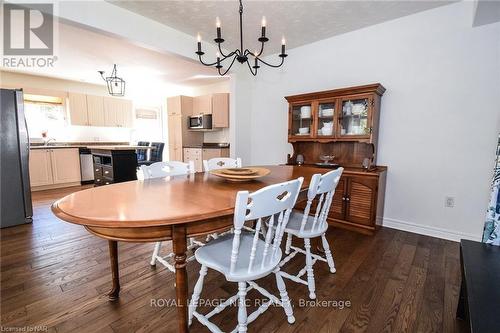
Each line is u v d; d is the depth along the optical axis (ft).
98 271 6.03
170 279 5.72
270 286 5.48
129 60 12.26
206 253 4.17
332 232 8.52
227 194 4.22
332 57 10.07
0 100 8.57
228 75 13.71
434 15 7.75
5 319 4.41
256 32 9.51
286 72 11.60
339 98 8.96
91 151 15.84
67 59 12.14
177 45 9.30
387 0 7.30
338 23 8.79
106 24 7.28
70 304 4.82
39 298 4.99
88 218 2.95
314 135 9.73
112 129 19.63
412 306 4.78
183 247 3.37
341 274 5.91
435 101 7.91
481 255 4.42
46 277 5.74
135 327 4.28
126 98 19.67
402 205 8.82
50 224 9.26
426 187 8.29
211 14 8.09
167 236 3.31
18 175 9.04
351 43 9.51
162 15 8.13
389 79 8.74
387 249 7.23
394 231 8.68
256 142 13.17
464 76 7.39
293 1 7.36
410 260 6.57
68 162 16.08
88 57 11.87
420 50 8.06
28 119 15.88
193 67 13.48
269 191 3.34
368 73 9.20
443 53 7.68
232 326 4.32
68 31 8.95
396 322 4.37
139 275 5.87
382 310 4.68
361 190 8.33
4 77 14.53
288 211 3.92
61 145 16.75
